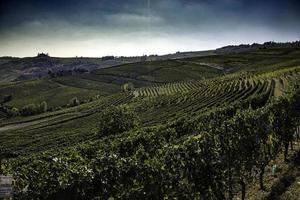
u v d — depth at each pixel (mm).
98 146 30578
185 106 92062
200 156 15008
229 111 48531
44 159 27500
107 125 61562
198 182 14633
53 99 170375
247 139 18781
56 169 12414
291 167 21953
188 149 14836
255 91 90250
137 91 152625
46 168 12562
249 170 18594
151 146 30203
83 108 134375
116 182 12438
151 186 12852
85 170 12195
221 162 16062
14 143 85250
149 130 41219
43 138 86688
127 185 12594
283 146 27438
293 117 27203
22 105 162875
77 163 14859
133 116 62656
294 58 193375
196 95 105938
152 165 13258
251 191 18844
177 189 13695
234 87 105562
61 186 11406
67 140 75062
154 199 12898
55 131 99375
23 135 98938
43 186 11203
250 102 61781
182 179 13977
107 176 12344
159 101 110125
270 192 18062
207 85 125750
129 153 29797
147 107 106500
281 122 24078
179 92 125938
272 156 21922
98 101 146625
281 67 138625
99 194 12086
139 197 12516
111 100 141125
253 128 19891
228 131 18094
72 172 11906
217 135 17266
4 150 73500
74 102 153875
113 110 62000
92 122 102375
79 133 80750
